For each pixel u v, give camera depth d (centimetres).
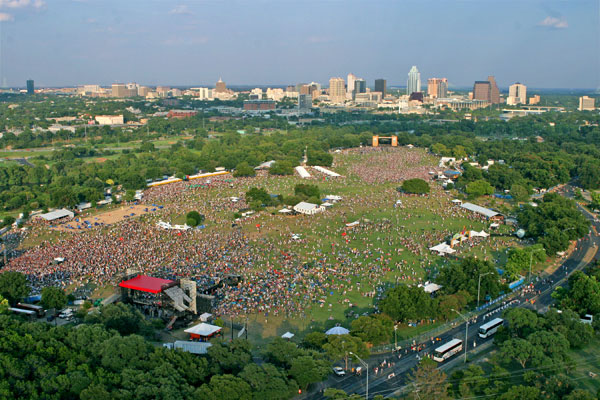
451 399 14800
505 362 17150
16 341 16075
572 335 18488
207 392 14312
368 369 17550
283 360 16525
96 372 14912
